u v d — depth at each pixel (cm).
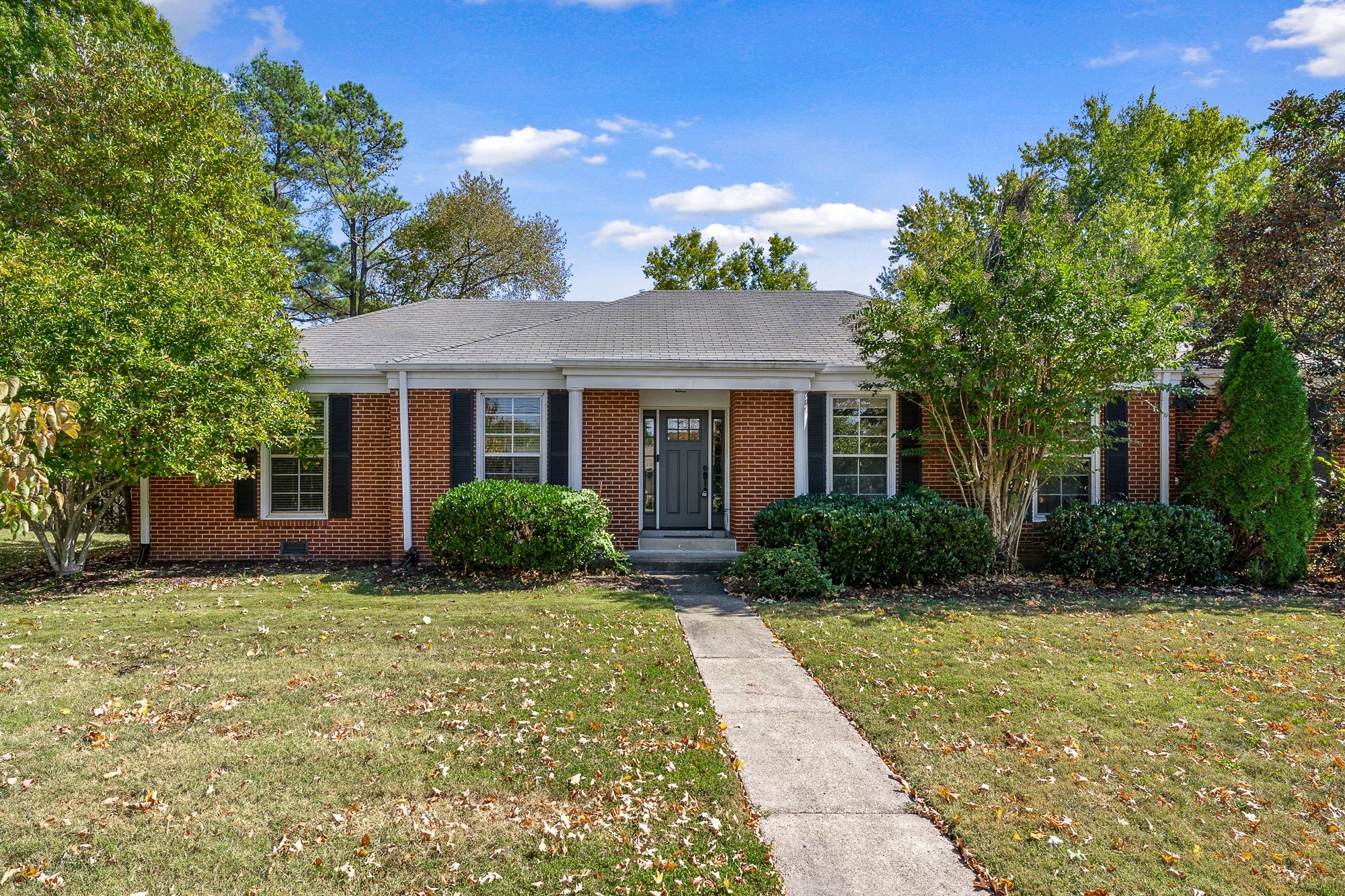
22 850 360
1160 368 1090
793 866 357
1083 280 1006
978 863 359
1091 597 988
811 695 596
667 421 1383
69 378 893
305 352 1236
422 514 1230
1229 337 1256
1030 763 468
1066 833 385
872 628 800
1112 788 435
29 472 417
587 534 1090
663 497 1381
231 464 1135
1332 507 1139
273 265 1416
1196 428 1257
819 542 1048
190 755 464
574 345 1272
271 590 1000
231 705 549
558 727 514
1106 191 2536
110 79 1503
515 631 773
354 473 1277
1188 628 811
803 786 440
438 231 3073
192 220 1363
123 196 1420
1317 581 1116
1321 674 646
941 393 1078
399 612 862
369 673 630
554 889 338
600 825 389
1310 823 400
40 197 1443
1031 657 696
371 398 1277
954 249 1182
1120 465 1236
